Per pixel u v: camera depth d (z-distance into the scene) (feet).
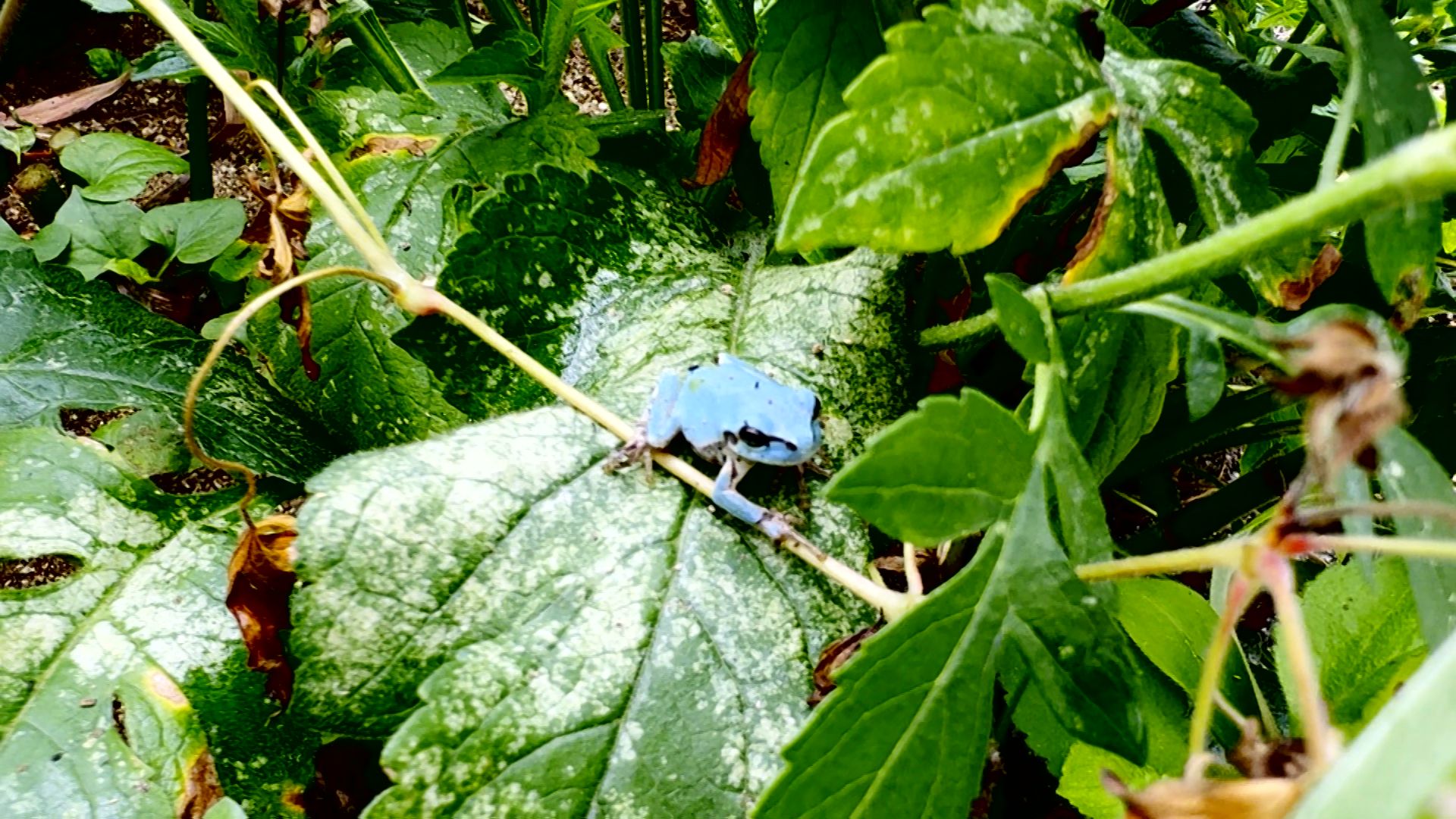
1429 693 0.18
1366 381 0.25
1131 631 0.48
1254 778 0.32
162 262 0.86
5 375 0.65
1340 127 0.40
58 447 0.61
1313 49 0.63
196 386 0.53
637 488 0.58
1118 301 0.39
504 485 0.56
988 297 0.67
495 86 0.84
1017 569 0.38
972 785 0.39
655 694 0.51
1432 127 0.42
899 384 0.65
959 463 0.37
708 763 0.50
